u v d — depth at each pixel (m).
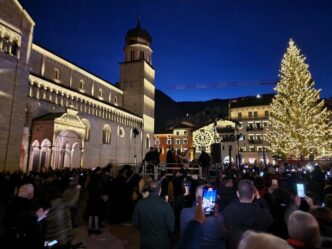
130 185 15.09
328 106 60.84
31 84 39.97
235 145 67.69
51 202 6.92
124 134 64.25
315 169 14.45
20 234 4.99
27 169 37.78
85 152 49.28
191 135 71.69
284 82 39.12
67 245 6.92
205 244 5.37
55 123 38.09
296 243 3.20
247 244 1.96
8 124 31.47
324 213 4.36
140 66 78.56
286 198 7.70
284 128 37.75
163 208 6.13
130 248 10.37
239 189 5.47
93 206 12.62
